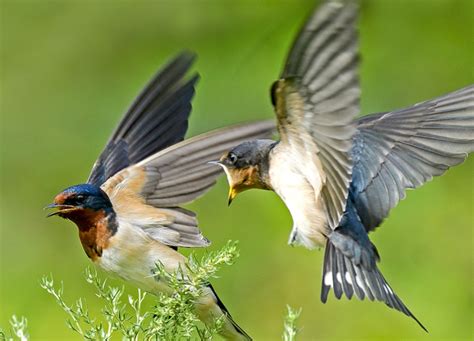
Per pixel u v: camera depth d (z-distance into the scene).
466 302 14.80
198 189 10.12
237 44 16.78
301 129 8.19
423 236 15.20
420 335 14.66
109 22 17.59
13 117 17.30
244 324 14.92
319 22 7.48
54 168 16.89
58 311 14.65
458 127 9.55
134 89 17.16
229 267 15.09
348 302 14.81
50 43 17.80
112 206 9.79
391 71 16.39
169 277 8.60
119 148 10.72
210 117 15.97
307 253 15.20
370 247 9.37
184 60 10.91
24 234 16.16
